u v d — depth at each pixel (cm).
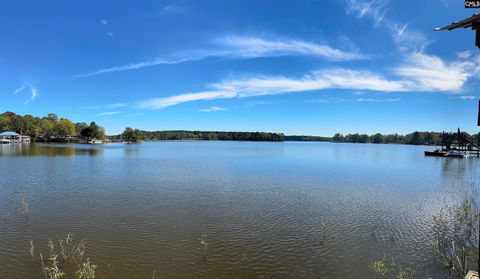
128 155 8669
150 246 1733
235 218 2286
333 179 4391
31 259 1541
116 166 5600
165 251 1670
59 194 3008
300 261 1593
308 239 1891
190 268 1490
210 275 1431
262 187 3584
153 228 2031
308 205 2719
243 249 1722
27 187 3356
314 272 1482
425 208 2670
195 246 1748
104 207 2534
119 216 2284
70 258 1559
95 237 1853
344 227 2123
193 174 4669
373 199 3019
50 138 18262
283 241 1850
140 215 2319
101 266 1483
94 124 18388
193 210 2484
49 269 1384
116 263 1518
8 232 1914
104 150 10912
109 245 1734
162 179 4100
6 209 2433
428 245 1809
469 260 1584
